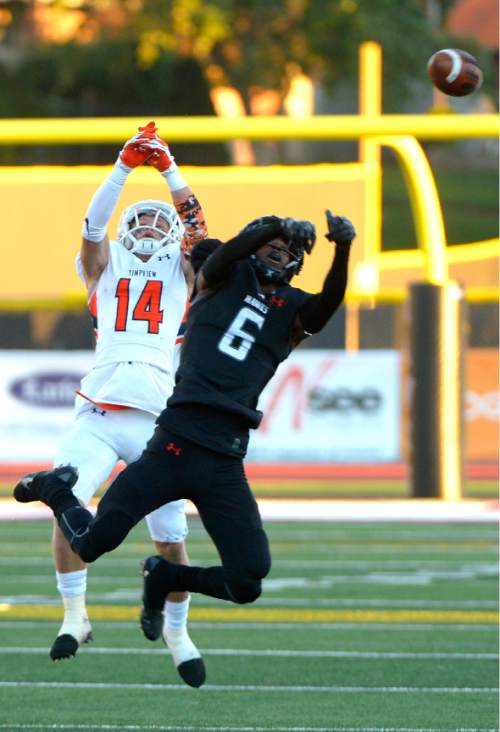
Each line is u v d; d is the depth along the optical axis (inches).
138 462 803.4
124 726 944.9
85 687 1078.4
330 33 4763.8
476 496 2319.1
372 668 1149.7
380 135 1993.1
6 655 1197.7
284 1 4744.1
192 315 820.0
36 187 2481.5
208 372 797.9
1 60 5093.5
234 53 4869.6
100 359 909.8
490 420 2763.3
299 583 1588.3
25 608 1423.5
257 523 802.8
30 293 2495.1
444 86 873.5
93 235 893.2
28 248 2488.9
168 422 796.6
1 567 1695.4
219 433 794.2
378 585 1571.1
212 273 804.6
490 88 5359.3
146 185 2214.6
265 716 977.5
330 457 2605.8
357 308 2861.7
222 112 5807.1
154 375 904.9
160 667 1158.3
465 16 6195.9
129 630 1320.1
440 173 5954.7
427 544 1909.4
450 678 1108.5
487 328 2893.7
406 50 4879.4
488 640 1266.0
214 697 1044.5
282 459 2608.3
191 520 2220.7
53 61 4886.8
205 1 4571.9
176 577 838.5
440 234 2135.8
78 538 808.3
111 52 4835.1
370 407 2603.3
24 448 2672.2
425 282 2058.3
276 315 810.2
